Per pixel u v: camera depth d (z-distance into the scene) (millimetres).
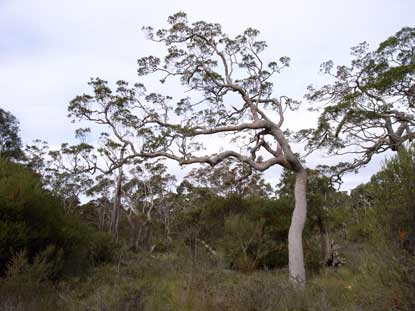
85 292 8188
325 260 16984
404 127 15562
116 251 16219
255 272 13219
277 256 16750
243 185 26375
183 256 15242
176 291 7398
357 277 7422
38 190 10406
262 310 6352
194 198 34688
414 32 14469
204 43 15797
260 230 17156
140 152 15625
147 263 13180
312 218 18234
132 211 43031
